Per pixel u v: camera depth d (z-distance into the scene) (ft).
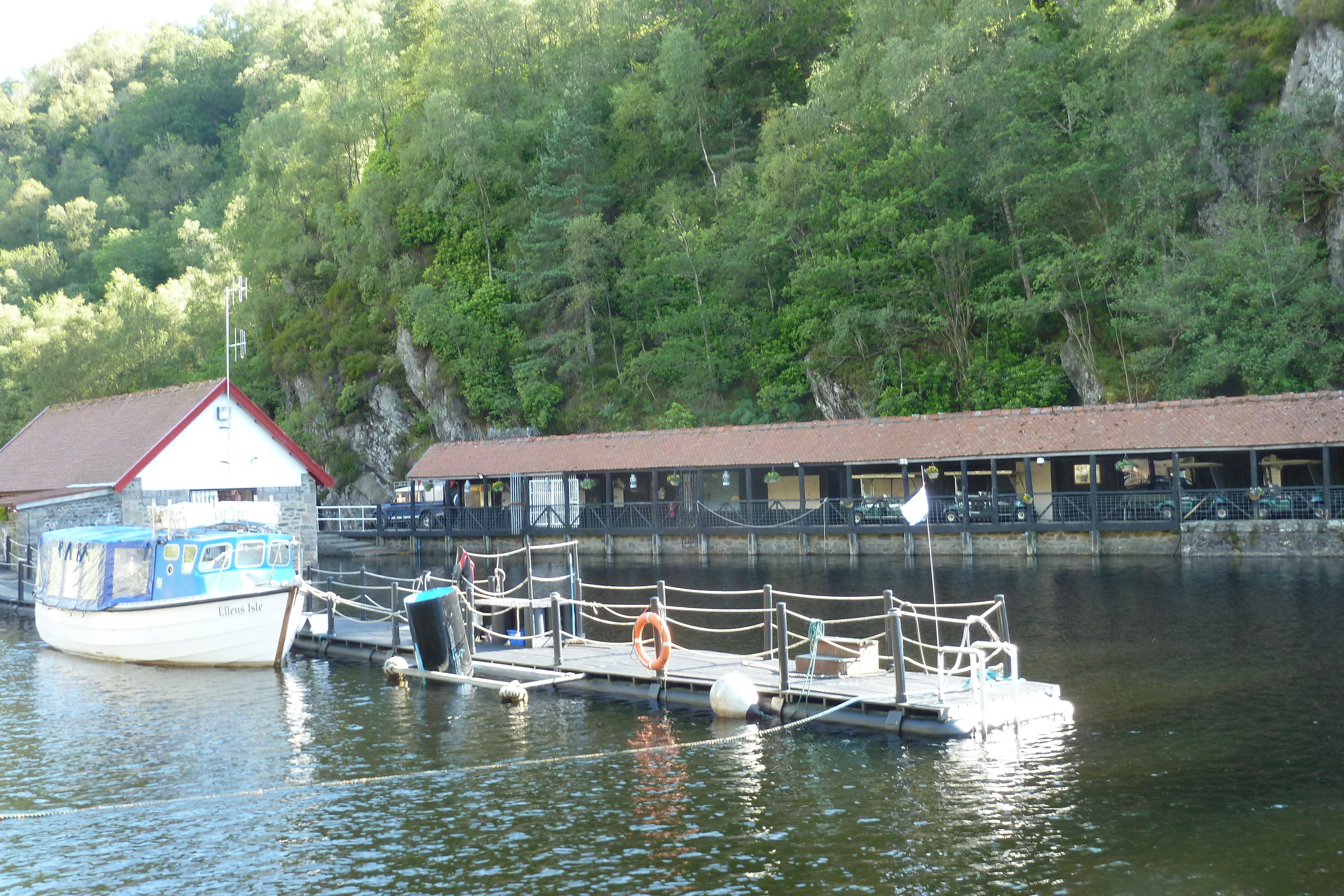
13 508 141.79
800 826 39.63
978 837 37.93
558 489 165.07
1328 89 151.33
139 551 79.51
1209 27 171.63
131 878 36.99
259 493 137.49
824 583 108.78
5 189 418.72
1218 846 36.63
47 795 46.62
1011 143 163.02
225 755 52.19
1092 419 128.47
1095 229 162.71
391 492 214.90
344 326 225.76
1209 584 95.40
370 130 249.55
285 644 74.74
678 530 148.25
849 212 171.12
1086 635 74.18
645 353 192.03
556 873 36.17
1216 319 141.79
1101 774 44.47
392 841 39.73
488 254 212.02
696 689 59.82
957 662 54.90
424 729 56.08
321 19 418.72
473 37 231.91
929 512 133.80
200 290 267.39
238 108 446.19
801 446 143.54
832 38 212.02
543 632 77.05
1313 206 150.00
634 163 219.00
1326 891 32.86
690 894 34.12
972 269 167.12
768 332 189.16
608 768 47.93
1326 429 114.62
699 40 223.10
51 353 248.11
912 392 165.48
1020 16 171.73
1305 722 50.93
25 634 96.58
